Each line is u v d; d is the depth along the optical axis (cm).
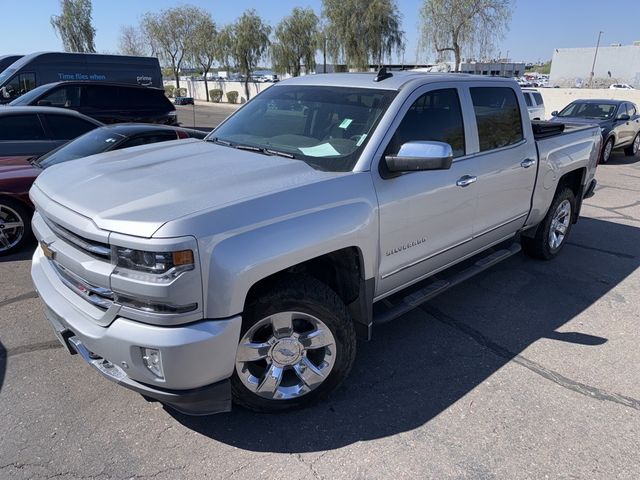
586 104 1432
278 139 350
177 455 262
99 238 232
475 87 394
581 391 322
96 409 297
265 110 386
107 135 662
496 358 360
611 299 461
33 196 308
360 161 300
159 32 5394
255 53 4888
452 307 440
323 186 277
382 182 305
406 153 293
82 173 301
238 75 5969
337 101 350
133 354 233
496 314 428
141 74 1714
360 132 317
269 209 251
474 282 494
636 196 910
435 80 359
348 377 334
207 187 258
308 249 261
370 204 295
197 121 2669
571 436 281
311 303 275
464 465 259
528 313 430
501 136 420
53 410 295
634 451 270
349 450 268
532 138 459
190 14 5328
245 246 238
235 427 284
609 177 1105
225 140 372
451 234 372
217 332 234
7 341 373
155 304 227
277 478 249
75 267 250
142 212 232
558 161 492
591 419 295
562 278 507
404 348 372
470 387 325
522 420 294
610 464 261
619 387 328
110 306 238
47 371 335
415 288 394
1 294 457
